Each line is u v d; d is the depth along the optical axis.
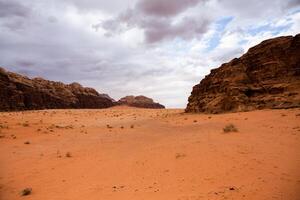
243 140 17.02
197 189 10.12
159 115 52.59
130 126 35.25
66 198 10.95
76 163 16.88
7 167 16.88
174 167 13.34
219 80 40.91
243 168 11.76
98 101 113.12
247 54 40.47
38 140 26.16
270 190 9.22
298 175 10.30
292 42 35.31
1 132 29.09
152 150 17.78
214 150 15.27
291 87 31.56
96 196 10.79
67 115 60.84
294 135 16.84
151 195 10.12
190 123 30.53
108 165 15.55
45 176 14.64
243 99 34.22
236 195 9.08
